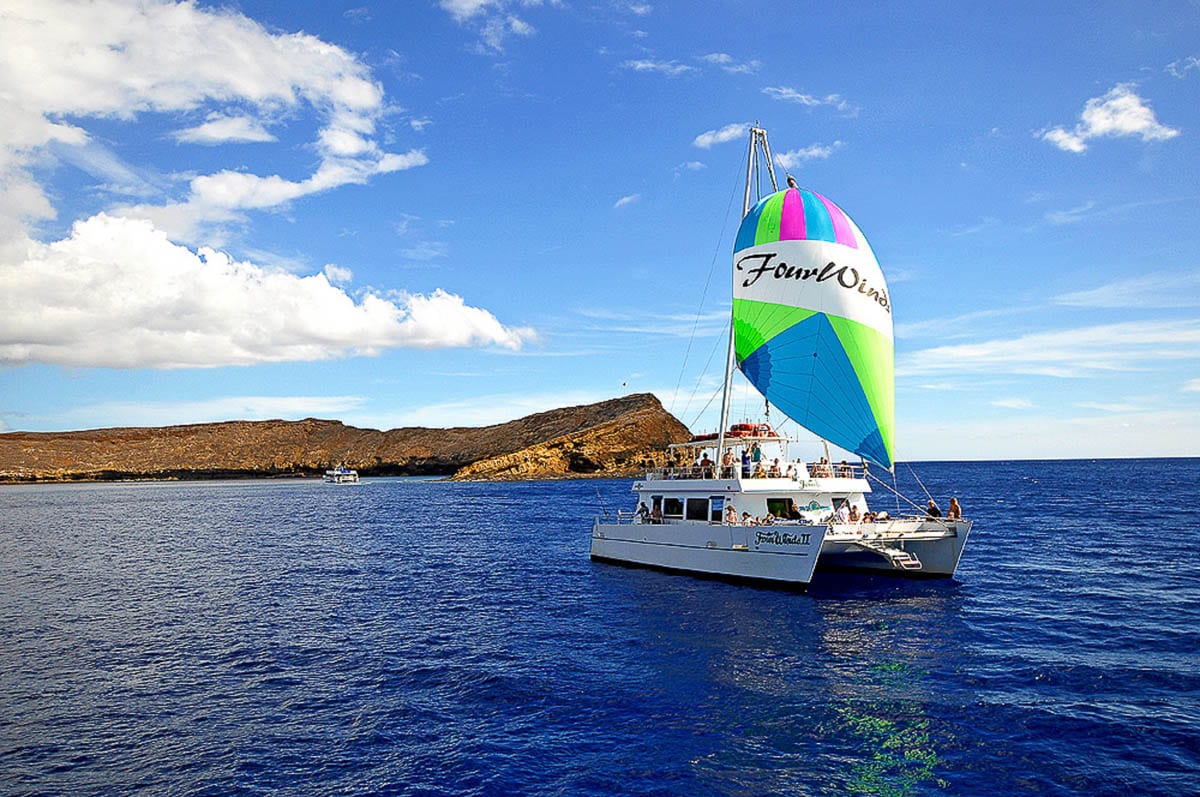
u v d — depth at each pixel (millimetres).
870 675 16047
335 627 22375
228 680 17219
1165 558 31047
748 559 25188
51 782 11930
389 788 11438
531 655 18469
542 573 31422
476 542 44625
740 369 26844
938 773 11398
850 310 25297
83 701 15867
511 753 12578
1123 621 20281
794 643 18625
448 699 15414
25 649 20484
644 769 11820
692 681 15969
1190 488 81250
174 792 11500
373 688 16344
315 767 12258
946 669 16359
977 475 147375
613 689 15641
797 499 26859
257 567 36188
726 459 29578
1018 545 36125
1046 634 19109
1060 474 142125
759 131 30453
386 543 45312
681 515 28984
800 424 25609
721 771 11672
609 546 32969
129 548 46375
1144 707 13766
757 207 27328
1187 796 10422
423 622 22719
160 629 22688
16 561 41000
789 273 25812
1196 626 19625
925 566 26641
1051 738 12492
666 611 22406
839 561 28484
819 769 11641
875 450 25734
